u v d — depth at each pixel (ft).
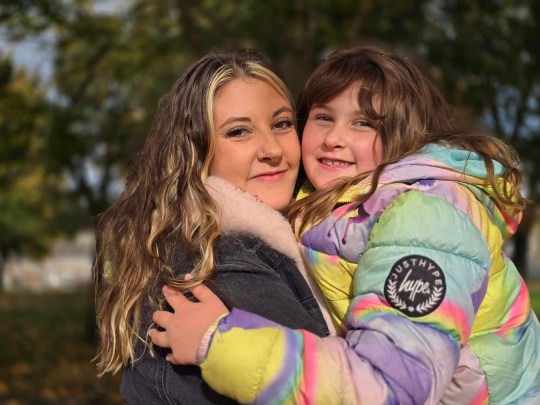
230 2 32.60
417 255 6.69
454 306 6.57
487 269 7.02
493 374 7.20
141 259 7.73
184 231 7.47
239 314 6.79
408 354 6.40
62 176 44.98
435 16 31.60
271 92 8.18
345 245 7.47
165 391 7.38
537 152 31.17
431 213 6.87
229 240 7.51
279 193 8.21
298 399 6.31
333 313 7.79
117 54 34.91
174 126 7.97
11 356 39.09
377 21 31.22
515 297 7.66
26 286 119.34
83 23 31.42
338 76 8.46
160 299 7.57
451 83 28.45
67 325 54.08
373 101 8.28
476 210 7.29
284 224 7.89
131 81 37.09
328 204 7.94
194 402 7.20
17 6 28.48
